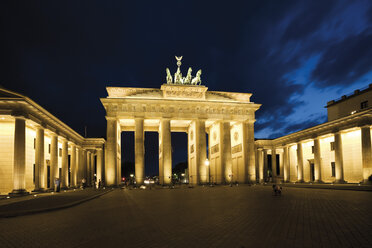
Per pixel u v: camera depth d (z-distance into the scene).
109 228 15.17
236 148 88.56
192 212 20.77
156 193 46.41
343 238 12.00
